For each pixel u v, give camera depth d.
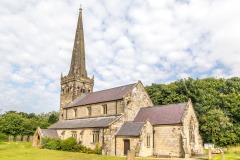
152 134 44.81
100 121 50.81
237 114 65.31
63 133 56.75
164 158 38.91
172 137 42.31
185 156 39.19
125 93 51.34
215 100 68.06
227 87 71.25
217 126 60.25
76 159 36.16
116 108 50.66
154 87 78.06
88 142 49.03
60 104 73.75
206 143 63.50
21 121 86.00
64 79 74.62
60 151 45.62
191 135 44.38
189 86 71.69
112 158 36.94
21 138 81.19
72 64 75.94
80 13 81.62
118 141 45.22
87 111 58.41
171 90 73.62
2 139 77.12
